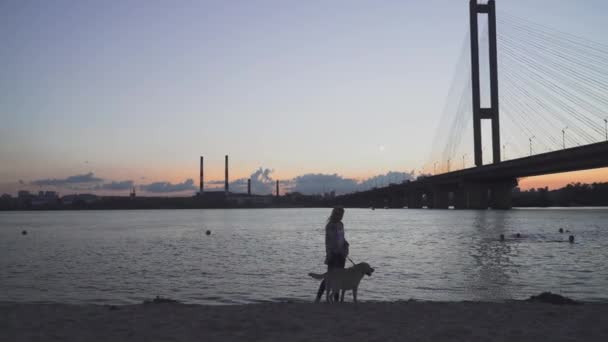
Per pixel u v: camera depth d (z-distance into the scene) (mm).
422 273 23109
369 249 36625
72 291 19656
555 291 17734
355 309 10531
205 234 60500
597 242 39906
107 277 23594
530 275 21953
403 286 19281
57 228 84938
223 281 21844
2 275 24656
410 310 10422
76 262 30766
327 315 9914
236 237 54000
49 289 20172
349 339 8102
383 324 9125
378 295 17359
